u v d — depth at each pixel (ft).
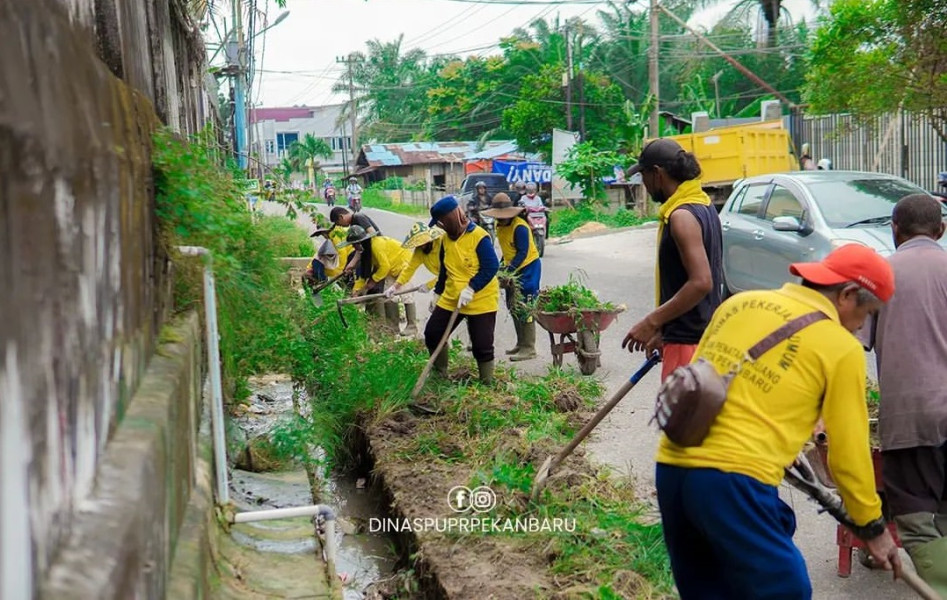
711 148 66.03
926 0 44.60
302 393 26.55
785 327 10.68
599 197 114.21
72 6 9.71
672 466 10.96
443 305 25.25
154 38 21.07
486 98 181.68
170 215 14.16
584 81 131.64
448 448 21.04
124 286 9.87
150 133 14.28
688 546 11.39
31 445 5.41
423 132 207.72
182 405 12.01
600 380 27.76
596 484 17.74
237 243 20.25
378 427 22.80
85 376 7.27
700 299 15.28
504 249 31.24
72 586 5.63
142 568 7.29
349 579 17.40
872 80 48.08
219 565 13.89
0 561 4.46
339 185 202.59
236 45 66.90
